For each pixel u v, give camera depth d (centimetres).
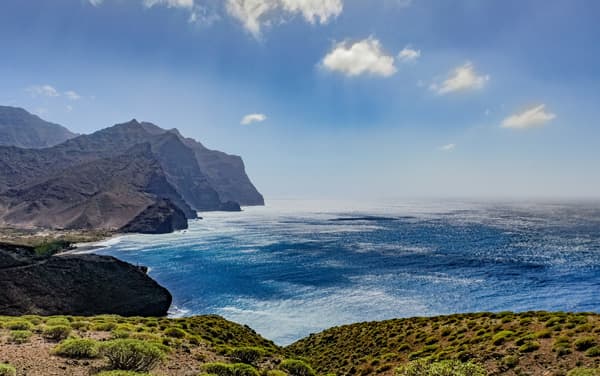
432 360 2942
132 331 3075
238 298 9038
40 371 1566
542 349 2417
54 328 2416
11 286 7200
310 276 11262
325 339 5334
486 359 2539
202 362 2325
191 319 4906
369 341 4538
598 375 1825
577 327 2642
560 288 9381
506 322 3550
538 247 16725
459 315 4706
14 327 2658
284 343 6194
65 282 7812
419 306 8050
